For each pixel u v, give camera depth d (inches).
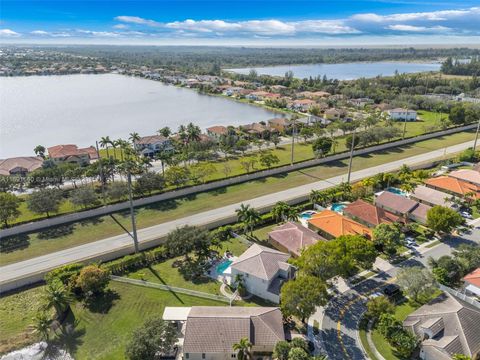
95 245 2714.1
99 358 1743.4
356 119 6825.8
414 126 6599.4
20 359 1742.1
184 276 2372.0
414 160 4726.9
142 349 1625.2
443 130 6112.2
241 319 1776.6
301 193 3690.9
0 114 7278.5
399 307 2092.8
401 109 7352.4
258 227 3009.4
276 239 2669.8
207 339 1705.2
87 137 5925.2
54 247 2679.6
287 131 6230.3
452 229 2896.2
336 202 3462.1
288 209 2940.5
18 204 3056.1
